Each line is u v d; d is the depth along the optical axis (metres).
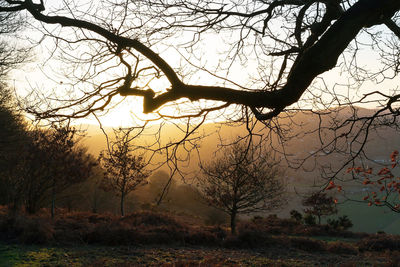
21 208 18.50
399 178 3.94
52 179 18.05
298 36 3.70
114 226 13.60
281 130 3.05
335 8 2.86
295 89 2.44
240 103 2.55
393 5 2.33
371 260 12.09
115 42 2.84
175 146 2.80
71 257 10.08
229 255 12.04
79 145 18.11
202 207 40.56
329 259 12.20
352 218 42.88
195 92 2.54
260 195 17.55
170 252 11.80
